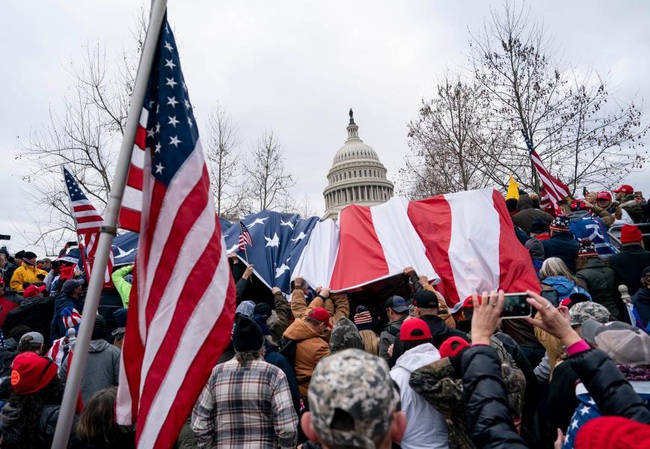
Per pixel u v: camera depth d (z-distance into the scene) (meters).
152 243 3.27
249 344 3.80
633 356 2.36
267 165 26.03
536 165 10.16
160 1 3.23
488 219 7.66
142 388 3.03
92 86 17.23
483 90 20.39
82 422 3.62
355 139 92.88
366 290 7.86
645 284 5.46
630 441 1.46
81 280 7.92
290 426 3.63
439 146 22.98
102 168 17.33
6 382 4.43
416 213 8.11
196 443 4.30
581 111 18.16
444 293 7.25
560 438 2.73
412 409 3.13
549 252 7.24
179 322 3.13
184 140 3.39
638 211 11.43
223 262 3.38
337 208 79.94
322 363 1.59
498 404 2.08
